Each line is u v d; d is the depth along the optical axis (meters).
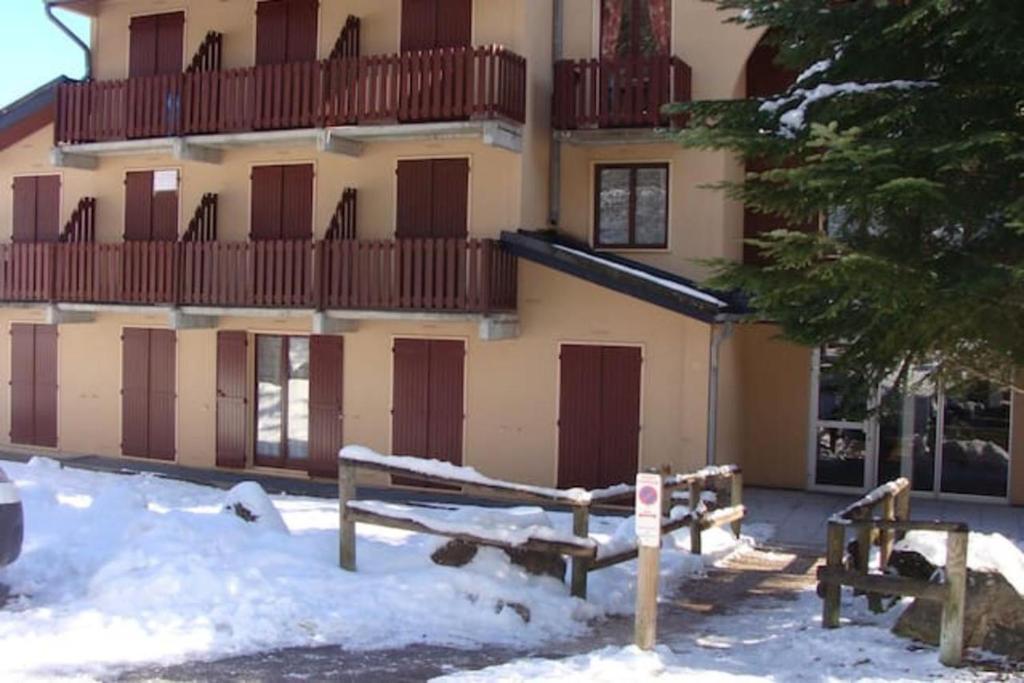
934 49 7.96
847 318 8.41
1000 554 7.33
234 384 17.84
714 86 15.84
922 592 6.92
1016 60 7.28
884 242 7.75
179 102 17.11
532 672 6.09
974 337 7.93
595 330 15.20
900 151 7.31
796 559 11.62
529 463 15.60
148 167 18.58
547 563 8.73
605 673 6.07
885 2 7.90
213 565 8.05
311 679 6.21
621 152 16.36
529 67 15.81
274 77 16.42
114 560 8.23
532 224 16.06
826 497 15.85
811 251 7.60
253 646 6.86
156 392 18.56
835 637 7.58
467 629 7.59
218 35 17.91
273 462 17.66
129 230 18.77
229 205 17.91
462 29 16.08
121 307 17.67
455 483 8.55
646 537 6.74
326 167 17.16
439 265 15.18
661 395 14.86
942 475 15.72
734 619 8.78
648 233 16.28
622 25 16.31
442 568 8.39
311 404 17.20
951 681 6.15
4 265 18.86
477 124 14.98
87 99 18.00
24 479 14.79
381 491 16.03
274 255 16.39
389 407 16.59
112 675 6.10
